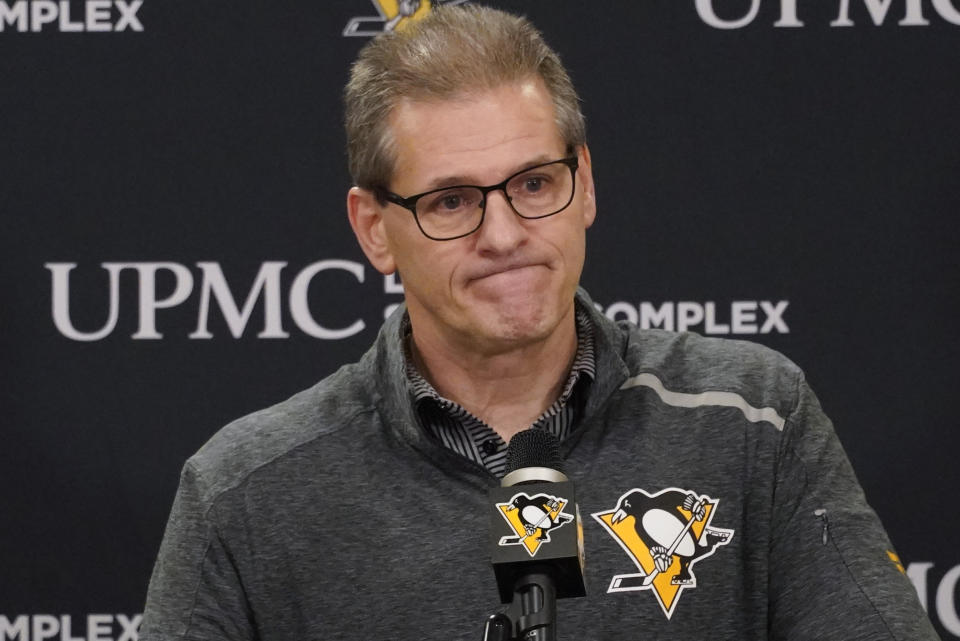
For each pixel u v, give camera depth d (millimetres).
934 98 10469
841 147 10500
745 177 10516
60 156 10523
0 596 10492
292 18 10602
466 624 6461
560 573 4703
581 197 6375
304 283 10617
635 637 6410
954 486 10453
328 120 10617
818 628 6355
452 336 6605
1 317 10508
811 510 6621
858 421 10461
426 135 6188
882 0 10492
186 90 10578
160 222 10555
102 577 10547
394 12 10594
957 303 10445
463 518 6652
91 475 10547
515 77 6211
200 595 6707
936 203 10461
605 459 6777
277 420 7117
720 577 6535
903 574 6523
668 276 10547
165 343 10555
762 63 10523
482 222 6133
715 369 7086
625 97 10547
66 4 10531
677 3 10531
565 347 6828
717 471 6707
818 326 10492
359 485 6793
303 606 6652
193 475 6996
